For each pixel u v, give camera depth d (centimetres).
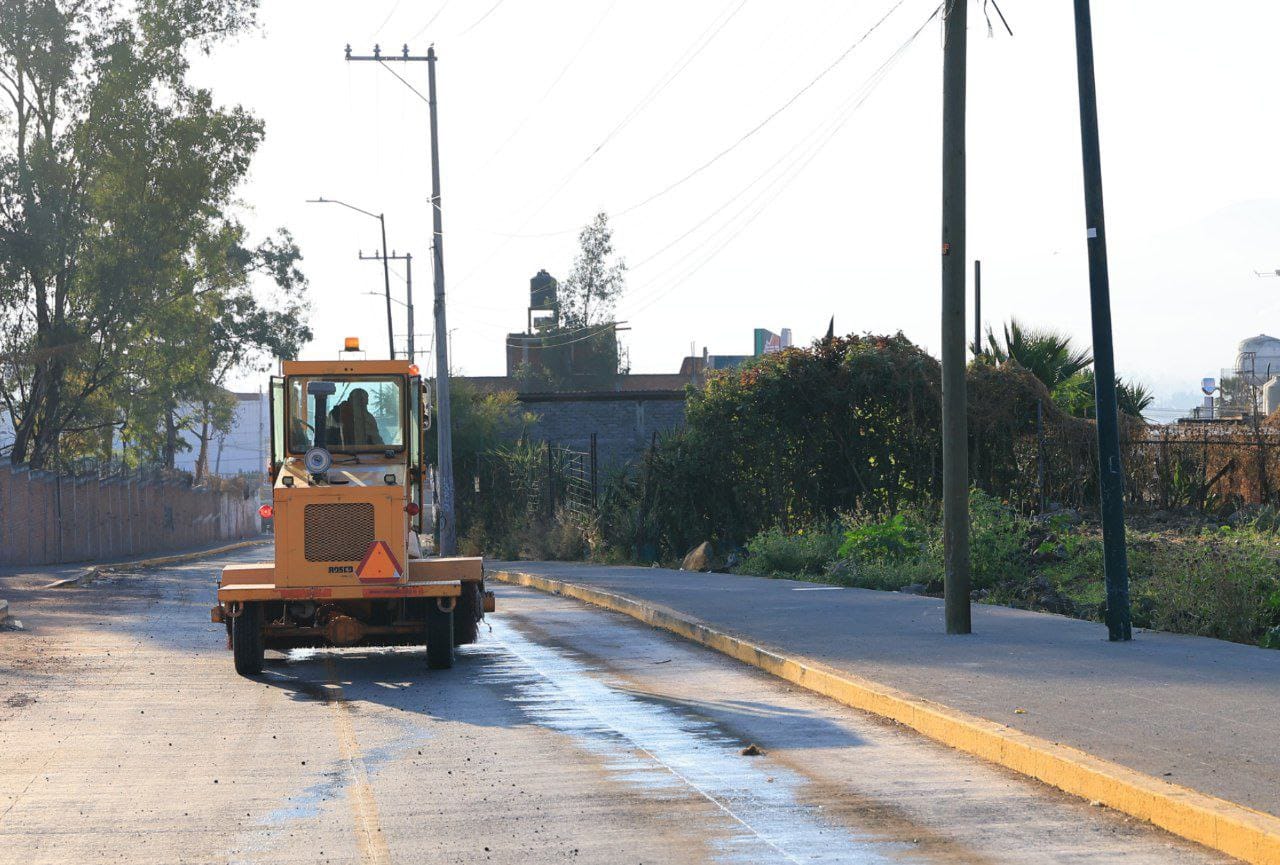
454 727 1950
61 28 8562
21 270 8381
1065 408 5428
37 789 1556
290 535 2584
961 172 2675
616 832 1319
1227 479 5009
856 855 1220
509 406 8350
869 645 2516
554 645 2973
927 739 1769
